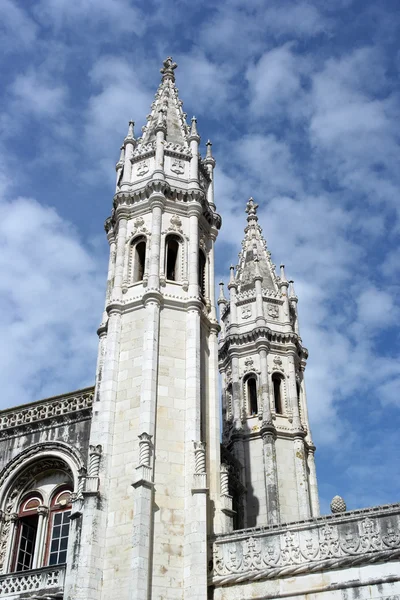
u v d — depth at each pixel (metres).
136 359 31.44
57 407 35.25
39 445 34.38
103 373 31.39
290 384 46.69
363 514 25.89
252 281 51.03
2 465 34.56
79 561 26.66
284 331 48.78
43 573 28.95
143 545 26.27
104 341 33.44
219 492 30.44
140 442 28.42
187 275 34.12
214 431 31.88
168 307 32.81
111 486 28.56
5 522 33.44
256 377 46.72
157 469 28.50
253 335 48.06
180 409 30.39
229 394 47.56
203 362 33.19
